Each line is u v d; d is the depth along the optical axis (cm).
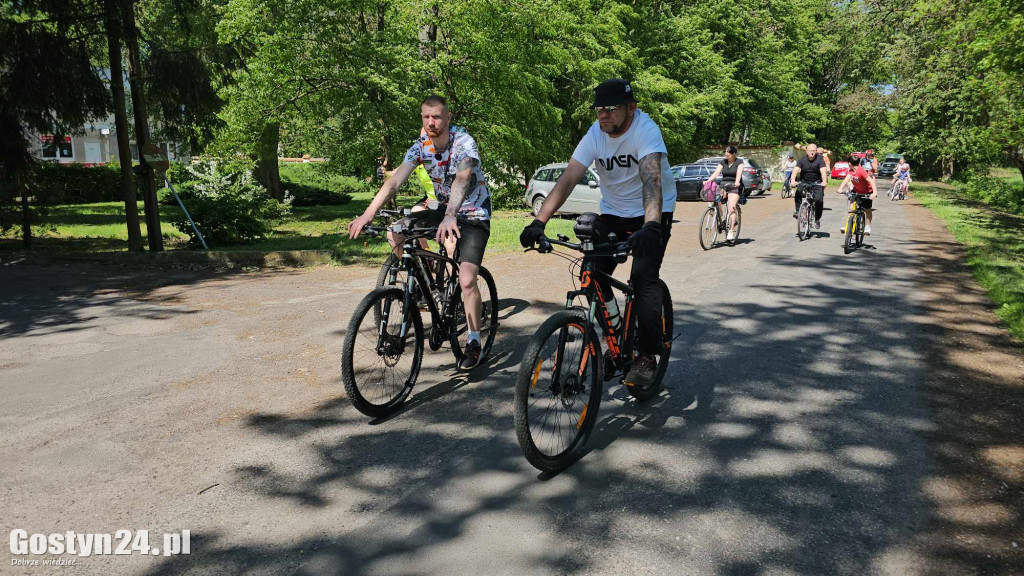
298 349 562
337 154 1638
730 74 3331
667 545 275
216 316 686
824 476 333
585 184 1819
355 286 847
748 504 306
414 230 431
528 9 1891
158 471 346
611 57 2681
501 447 371
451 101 1827
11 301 790
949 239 1273
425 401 442
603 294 384
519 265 977
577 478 334
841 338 578
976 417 406
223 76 1664
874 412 414
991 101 1658
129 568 265
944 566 261
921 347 552
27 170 1395
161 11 1461
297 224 1991
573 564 263
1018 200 2481
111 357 549
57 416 421
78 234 1722
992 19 1269
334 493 322
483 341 519
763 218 1764
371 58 1510
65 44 1248
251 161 1725
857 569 259
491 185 2264
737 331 600
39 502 317
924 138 2266
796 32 4009
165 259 1084
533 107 1988
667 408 424
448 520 296
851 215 1079
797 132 4225
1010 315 639
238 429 399
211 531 291
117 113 1295
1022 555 267
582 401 362
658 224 339
